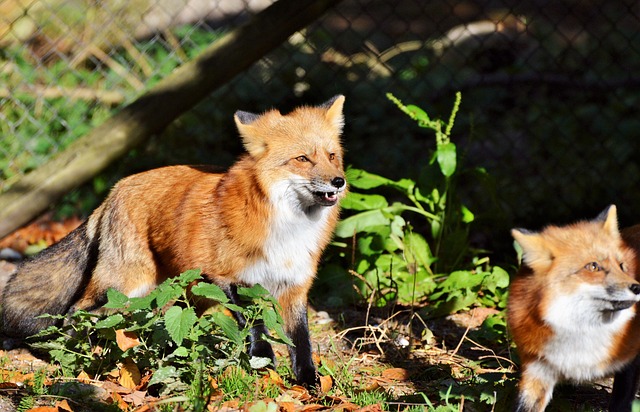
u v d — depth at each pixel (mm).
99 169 11508
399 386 7996
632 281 6250
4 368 8125
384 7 21859
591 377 6754
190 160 14133
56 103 14656
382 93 16344
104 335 7594
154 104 11438
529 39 19219
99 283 8750
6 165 13508
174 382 7164
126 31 15414
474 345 9258
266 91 15703
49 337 9016
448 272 11031
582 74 17406
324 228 8172
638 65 18562
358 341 9320
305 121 8070
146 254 8523
